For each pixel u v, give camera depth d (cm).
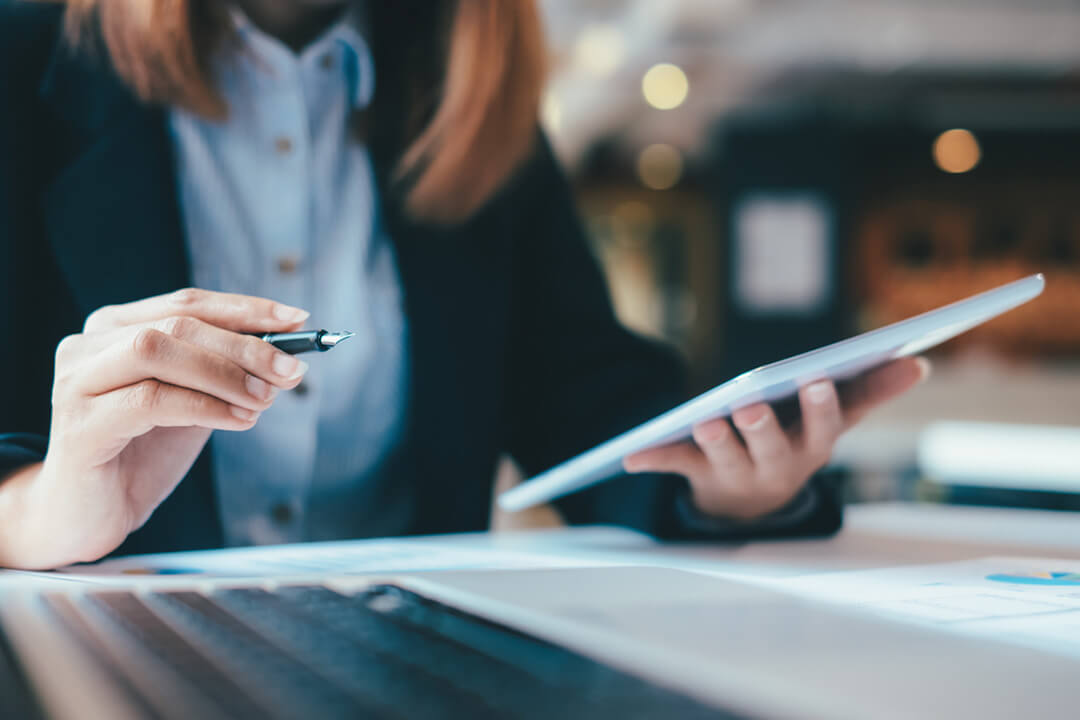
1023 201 913
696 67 675
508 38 98
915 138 894
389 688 24
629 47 624
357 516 98
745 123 845
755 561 64
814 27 588
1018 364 922
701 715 22
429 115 102
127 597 39
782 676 28
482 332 102
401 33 101
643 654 30
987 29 600
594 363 106
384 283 99
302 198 96
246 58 92
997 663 31
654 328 1044
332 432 95
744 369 861
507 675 26
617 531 88
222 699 23
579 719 22
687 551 71
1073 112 827
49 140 88
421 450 99
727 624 36
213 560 64
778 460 71
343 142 100
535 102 102
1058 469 187
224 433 89
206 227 92
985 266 923
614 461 68
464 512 101
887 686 27
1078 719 24
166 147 90
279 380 54
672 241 1060
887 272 924
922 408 749
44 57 90
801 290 858
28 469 63
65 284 87
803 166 852
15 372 84
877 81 742
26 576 55
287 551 71
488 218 104
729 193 855
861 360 62
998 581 54
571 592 43
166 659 27
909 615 42
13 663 27
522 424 111
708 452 71
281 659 27
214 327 55
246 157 94
